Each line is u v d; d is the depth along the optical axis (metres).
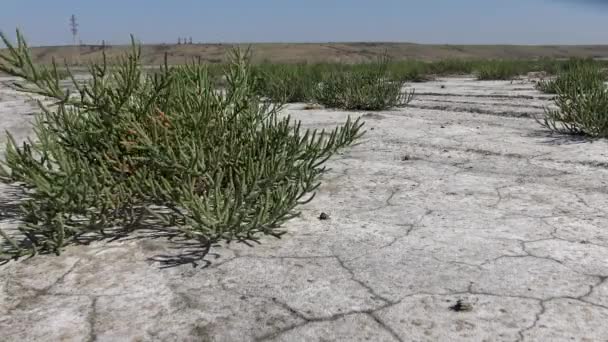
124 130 2.69
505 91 10.03
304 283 2.06
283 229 2.64
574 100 5.27
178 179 2.60
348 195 3.24
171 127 2.69
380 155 4.39
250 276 2.12
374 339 1.67
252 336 1.71
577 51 107.00
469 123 6.10
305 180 2.67
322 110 7.77
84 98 2.64
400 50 89.38
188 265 2.24
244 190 2.51
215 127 2.82
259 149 2.82
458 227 2.65
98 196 2.45
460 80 14.88
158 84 2.84
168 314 1.85
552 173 3.69
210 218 2.38
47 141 2.63
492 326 1.73
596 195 3.15
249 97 3.10
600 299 1.89
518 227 2.64
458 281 2.05
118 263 2.27
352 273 2.14
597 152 4.28
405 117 6.76
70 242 2.49
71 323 1.81
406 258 2.28
